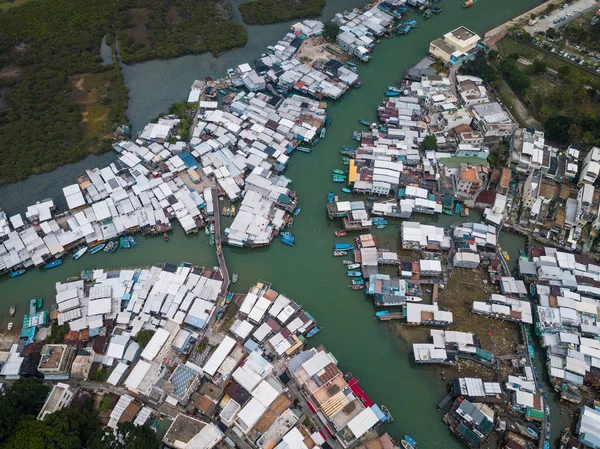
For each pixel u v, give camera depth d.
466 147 151.88
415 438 104.88
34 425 93.00
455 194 146.25
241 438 100.94
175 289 125.25
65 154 157.62
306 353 111.19
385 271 132.88
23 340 117.50
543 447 101.56
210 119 166.75
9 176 152.25
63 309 121.38
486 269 132.25
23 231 137.62
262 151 157.75
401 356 118.00
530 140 152.38
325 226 144.00
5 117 166.75
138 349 113.38
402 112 168.50
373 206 143.88
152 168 154.75
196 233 142.62
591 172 143.62
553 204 144.50
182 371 107.00
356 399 103.00
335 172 155.25
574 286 124.31
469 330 121.25
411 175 152.88
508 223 142.12
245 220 140.38
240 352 113.69
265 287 128.25
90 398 105.19
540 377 114.56
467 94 171.12
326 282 132.00
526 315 120.56
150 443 92.88
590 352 113.25
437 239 134.88
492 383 109.25
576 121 159.38
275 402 103.12
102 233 138.75
